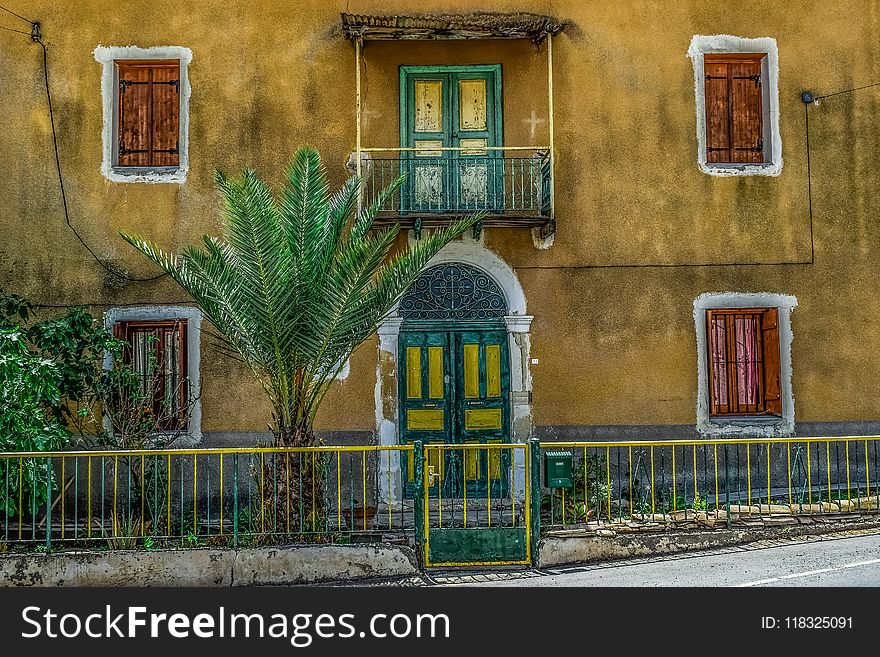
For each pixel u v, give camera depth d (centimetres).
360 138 1091
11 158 1100
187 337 1093
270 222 785
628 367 1101
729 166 1121
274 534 788
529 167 1112
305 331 820
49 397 889
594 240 1109
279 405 839
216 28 1112
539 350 1100
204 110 1108
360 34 1055
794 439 848
